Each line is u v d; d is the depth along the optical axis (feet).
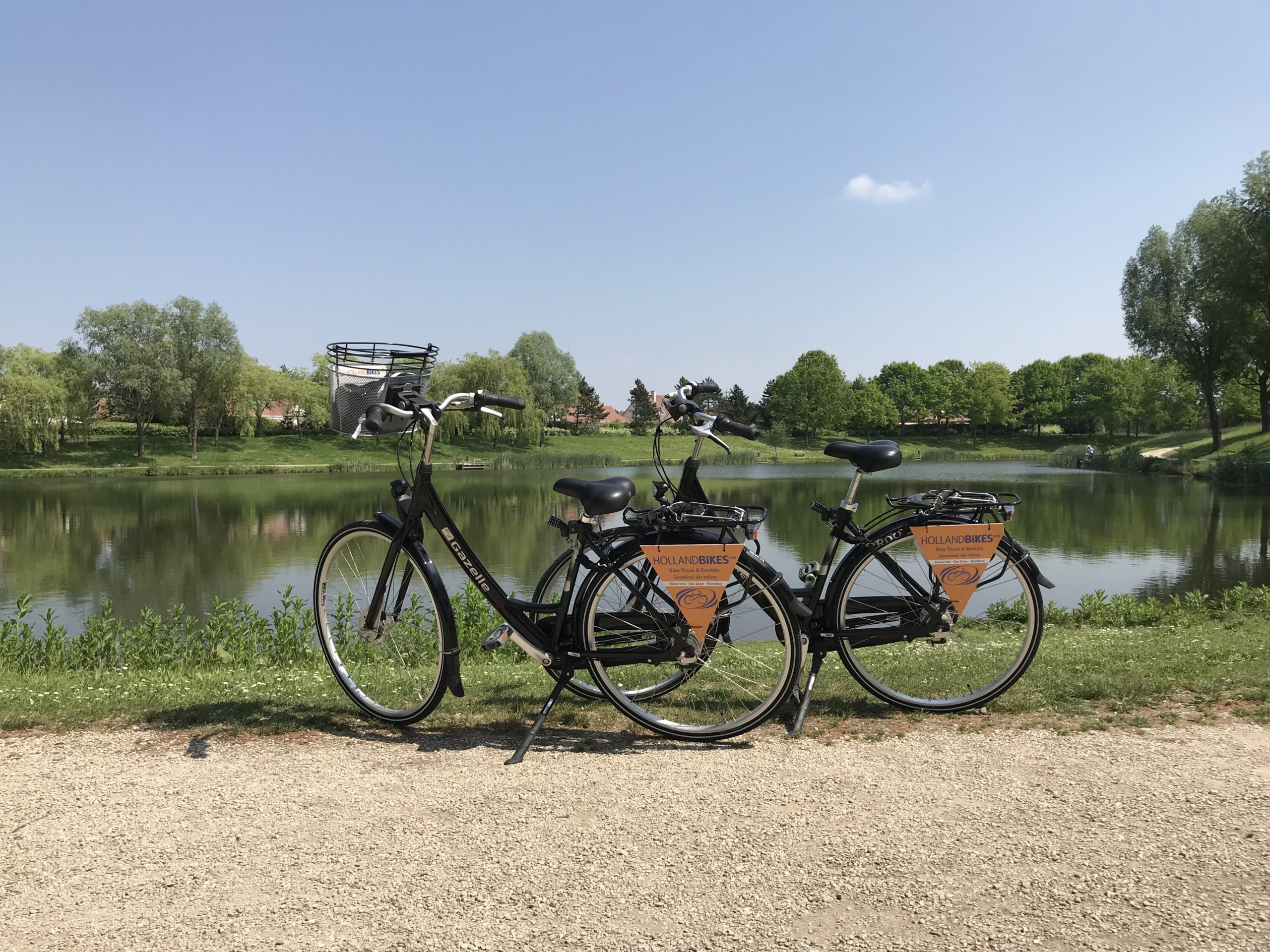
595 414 334.03
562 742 10.97
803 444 300.81
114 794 9.30
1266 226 123.44
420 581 12.21
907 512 12.78
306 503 106.01
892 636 12.09
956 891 7.02
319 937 6.49
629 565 11.30
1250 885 6.98
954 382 343.05
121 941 6.46
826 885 7.14
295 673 16.87
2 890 7.27
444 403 11.71
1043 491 108.99
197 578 52.34
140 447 195.42
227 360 201.77
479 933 6.51
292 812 8.77
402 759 10.37
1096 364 319.06
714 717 11.59
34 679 16.61
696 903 6.89
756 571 10.93
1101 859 7.47
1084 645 17.81
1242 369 152.35
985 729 11.07
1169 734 10.66
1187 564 51.29
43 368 201.87
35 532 77.36
